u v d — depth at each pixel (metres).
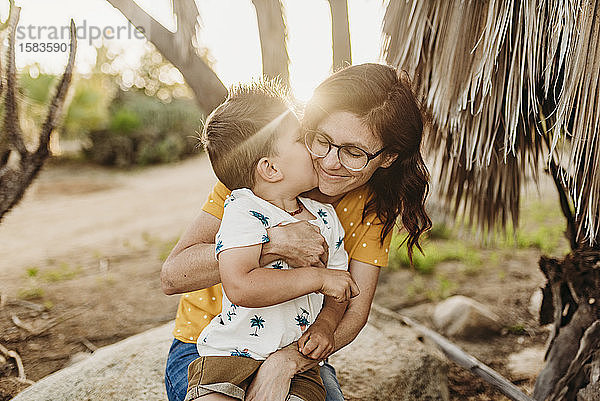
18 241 7.87
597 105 2.02
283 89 2.01
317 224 1.92
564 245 6.88
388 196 2.05
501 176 2.92
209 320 2.02
